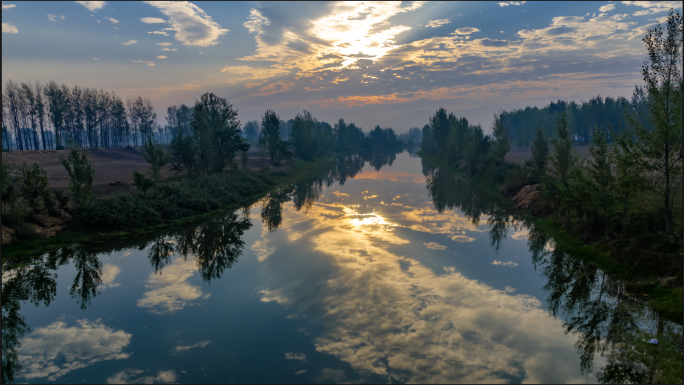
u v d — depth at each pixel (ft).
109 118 340.39
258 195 146.20
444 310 49.57
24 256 69.62
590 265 62.80
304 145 306.14
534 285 57.57
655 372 35.06
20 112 267.39
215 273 64.28
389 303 51.70
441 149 326.65
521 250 74.74
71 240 79.15
